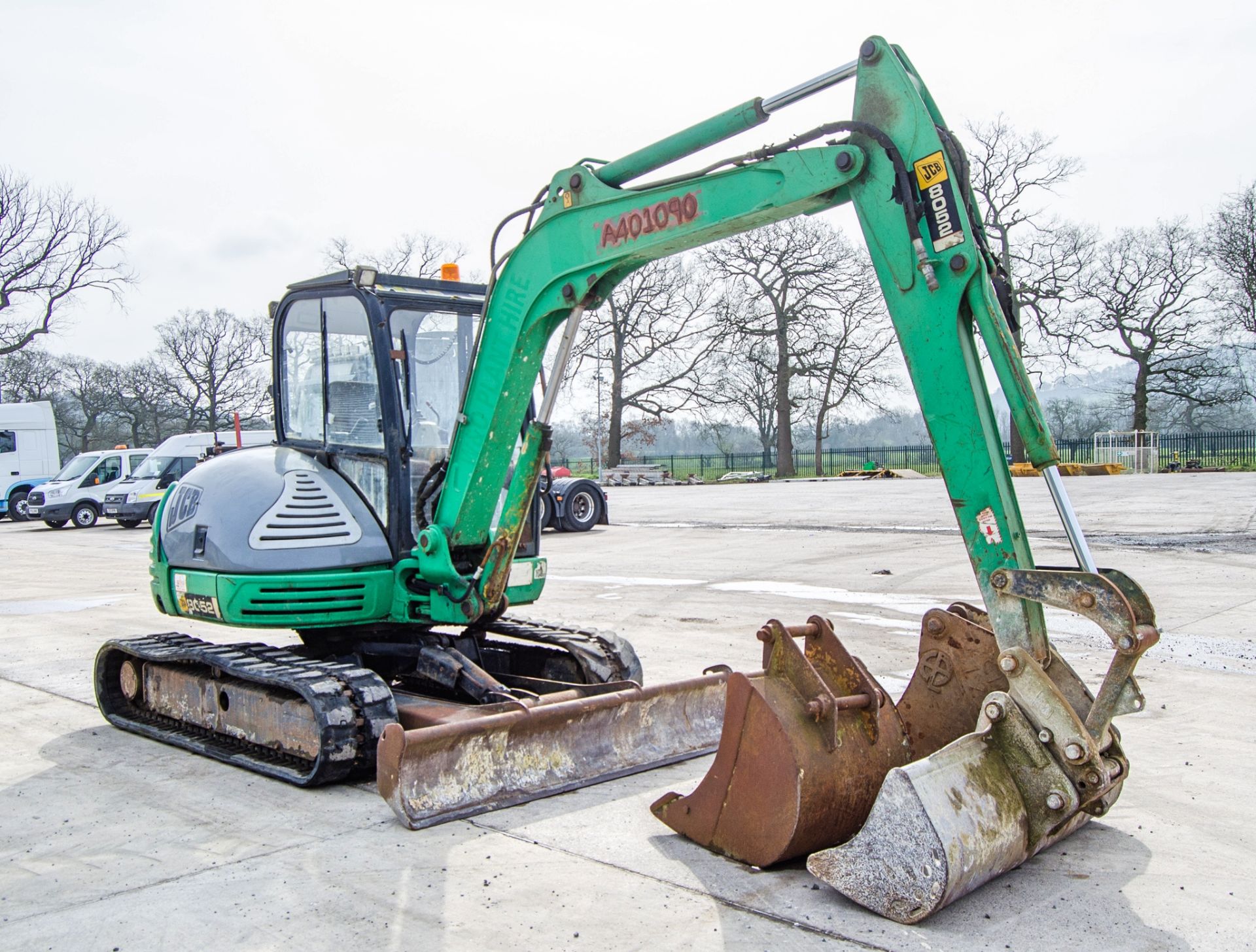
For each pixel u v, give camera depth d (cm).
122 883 378
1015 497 366
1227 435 4300
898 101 372
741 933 330
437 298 587
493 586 531
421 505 559
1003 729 364
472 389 529
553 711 471
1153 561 1192
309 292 599
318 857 400
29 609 1115
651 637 854
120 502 2508
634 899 357
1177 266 4122
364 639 594
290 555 545
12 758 553
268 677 502
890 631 859
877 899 343
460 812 439
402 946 323
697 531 1803
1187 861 391
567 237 488
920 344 371
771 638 398
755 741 386
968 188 372
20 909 357
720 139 435
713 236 441
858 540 1550
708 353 4638
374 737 484
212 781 506
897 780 342
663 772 501
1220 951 318
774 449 5775
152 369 5550
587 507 1853
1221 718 588
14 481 3011
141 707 630
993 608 365
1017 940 325
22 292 4066
